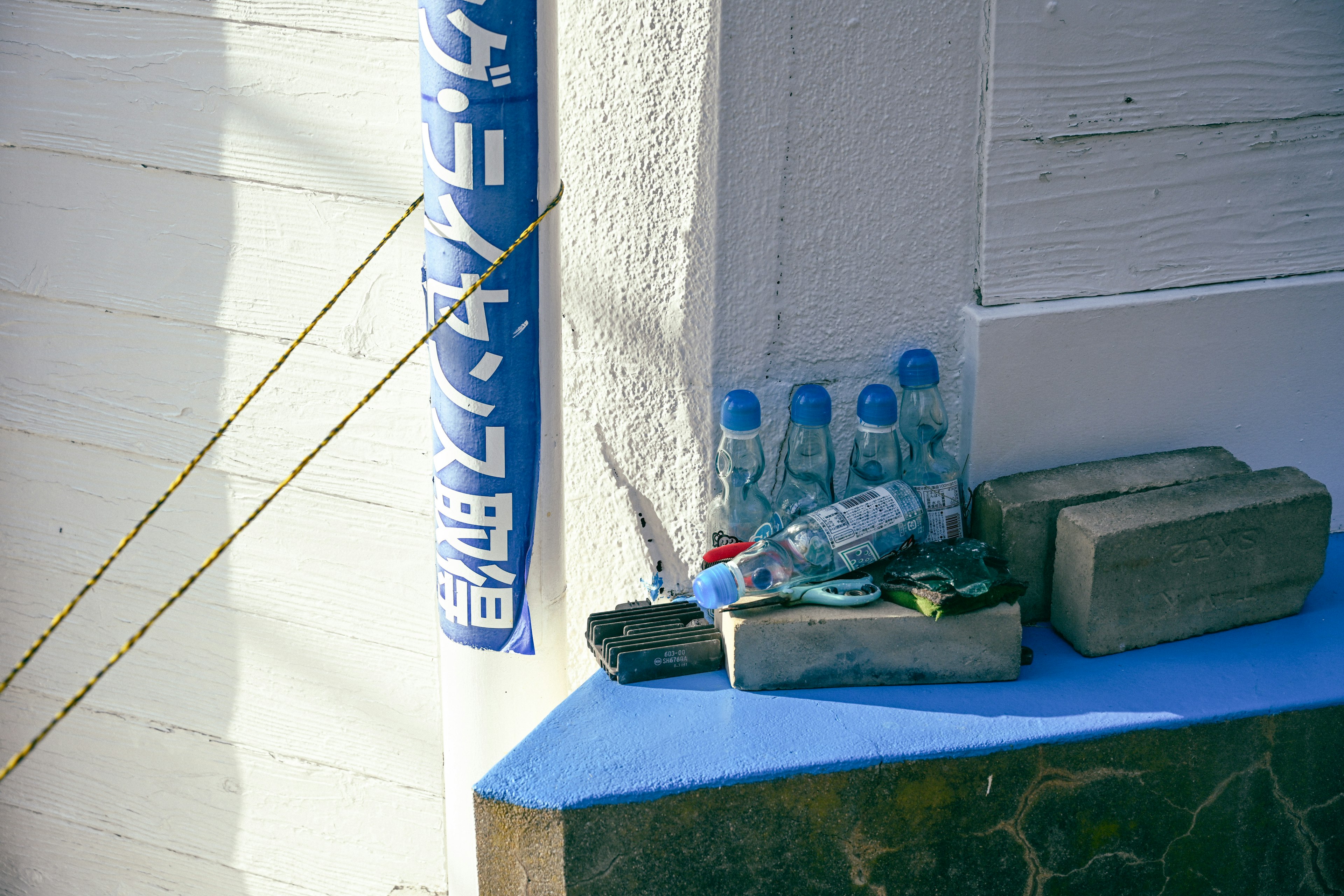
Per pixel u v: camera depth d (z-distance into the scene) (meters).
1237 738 1.04
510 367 1.02
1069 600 1.13
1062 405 1.24
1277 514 1.13
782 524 1.17
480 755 1.16
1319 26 1.18
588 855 0.96
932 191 1.17
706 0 1.08
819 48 1.10
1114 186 1.20
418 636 1.53
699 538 1.27
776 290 1.18
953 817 1.01
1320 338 1.30
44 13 1.41
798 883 1.01
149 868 1.78
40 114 1.45
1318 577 1.17
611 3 1.13
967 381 1.22
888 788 0.99
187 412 1.53
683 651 1.10
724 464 1.20
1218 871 1.09
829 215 1.16
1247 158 1.22
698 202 1.15
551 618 1.13
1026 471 1.25
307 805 1.67
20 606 1.69
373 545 1.51
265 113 1.37
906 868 1.02
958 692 1.07
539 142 0.98
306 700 1.61
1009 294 1.21
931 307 1.21
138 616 1.64
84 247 1.50
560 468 1.10
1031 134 1.16
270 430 1.50
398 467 1.46
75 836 1.80
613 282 1.22
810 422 1.12
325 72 1.34
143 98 1.41
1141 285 1.24
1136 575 1.10
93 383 1.55
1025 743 1.00
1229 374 1.29
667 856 0.97
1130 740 1.02
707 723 1.03
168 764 1.71
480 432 1.04
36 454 1.61
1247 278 1.27
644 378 1.24
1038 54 1.13
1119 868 1.06
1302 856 1.10
